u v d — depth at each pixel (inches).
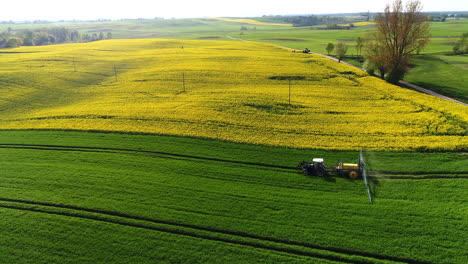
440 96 2281.0
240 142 1487.5
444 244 811.4
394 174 1166.3
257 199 1027.3
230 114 1893.5
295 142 1478.8
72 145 1483.8
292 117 1843.0
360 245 823.1
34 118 1929.1
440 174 1149.7
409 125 1651.1
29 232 909.8
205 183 1130.0
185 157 1347.2
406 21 2491.4
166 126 1705.2
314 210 962.7
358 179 1137.4
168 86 2618.1
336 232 869.8
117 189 1101.7
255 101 2127.2
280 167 1252.5
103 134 1616.6
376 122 1718.8
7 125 1814.7
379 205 975.0
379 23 2669.8
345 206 975.6
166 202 1023.6
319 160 1164.5
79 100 2373.3
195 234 887.7
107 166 1269.7
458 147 1346.0
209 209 984.3
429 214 921.5
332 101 2117.4
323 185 1103.6
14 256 828.6
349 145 1432.1
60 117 1915.6
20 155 1391.5
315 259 793.6
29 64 3572.8
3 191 1105.4
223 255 815.7
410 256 781.9
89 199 1050.1
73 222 946.7
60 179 1175.6
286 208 976.9
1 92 2534.5
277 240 856.9
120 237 884.0
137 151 1409.9
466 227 863.7
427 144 1384.1
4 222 951.0
